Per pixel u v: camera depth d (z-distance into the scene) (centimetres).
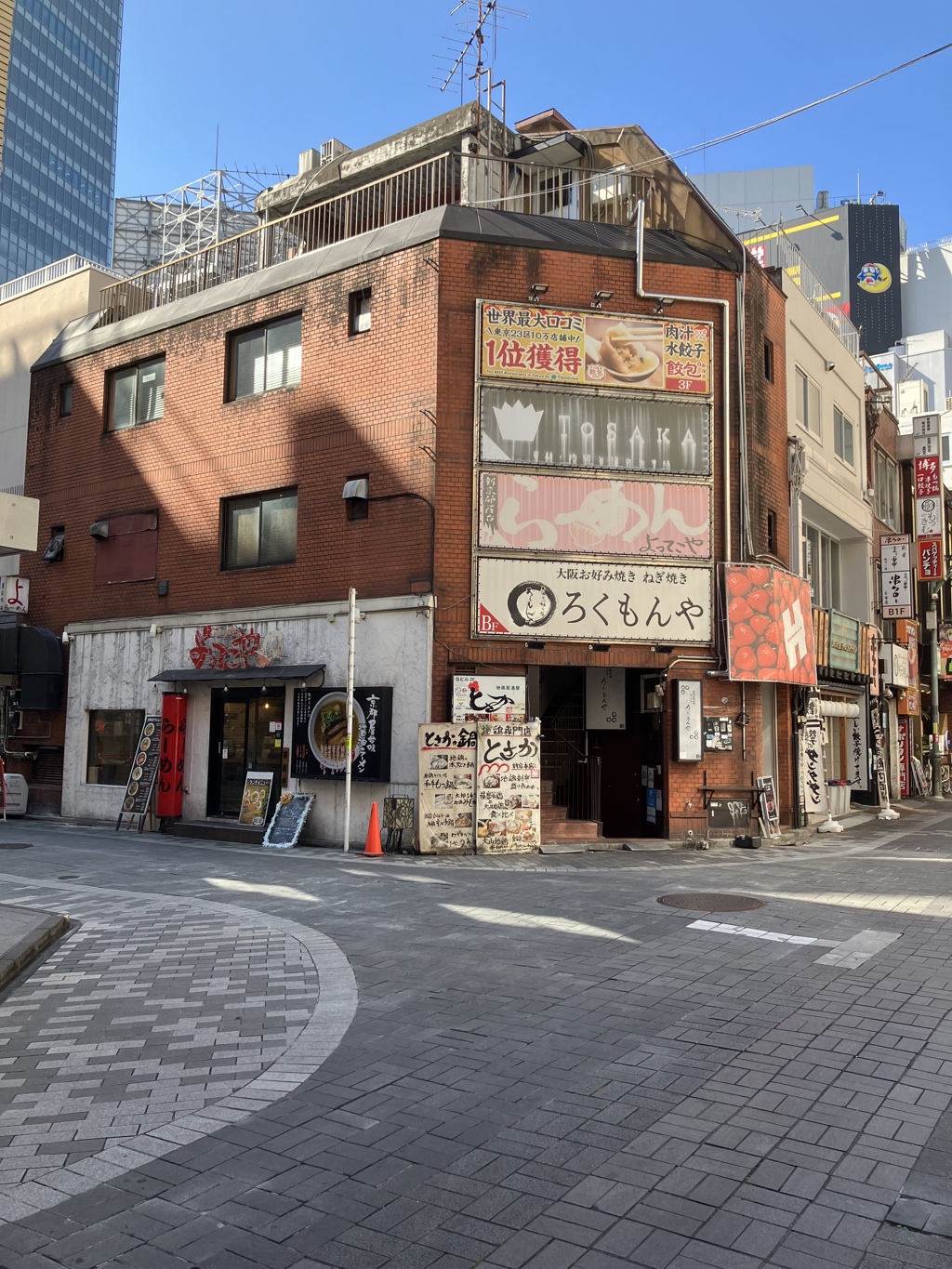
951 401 6062
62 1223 368
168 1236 357
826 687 2203
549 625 1538
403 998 669
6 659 2073
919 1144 431
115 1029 609
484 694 1505
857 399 2592
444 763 1449
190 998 677
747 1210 374
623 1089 499
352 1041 579
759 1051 554
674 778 1588
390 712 1524
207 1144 438
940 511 2986
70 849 1511
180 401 1939
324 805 1594
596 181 1892
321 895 1086
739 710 1630
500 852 1451
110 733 1981
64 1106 484
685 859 1424
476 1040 578
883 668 2706
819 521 2392
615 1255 343
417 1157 422
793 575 1727
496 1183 397
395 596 1552
